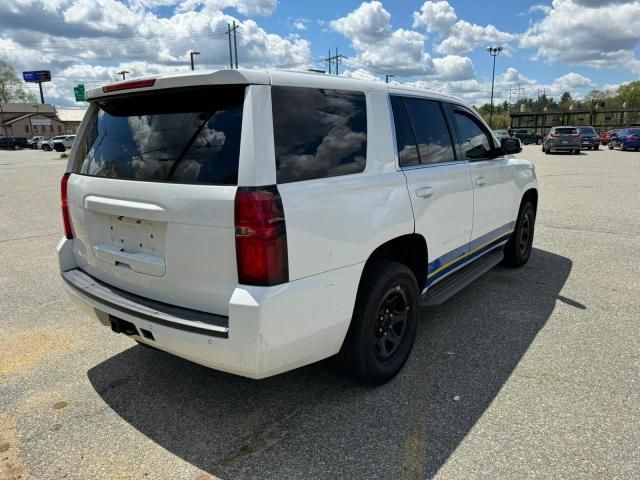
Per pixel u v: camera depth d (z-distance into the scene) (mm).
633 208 9422
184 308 2551
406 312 3283
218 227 2299
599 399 2955
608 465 2387
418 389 3107
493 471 2361
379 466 2416
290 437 2652
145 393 3119
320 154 2594
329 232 2541
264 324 2262
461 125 4137
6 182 16406
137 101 2766
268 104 2369
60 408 2967
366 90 3029
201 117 2453
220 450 2561
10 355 3658
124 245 2814
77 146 3256
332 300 2590
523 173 5285
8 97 92062
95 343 3852
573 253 6262
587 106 63906
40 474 2404
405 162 3277
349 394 3061
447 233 3732
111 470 2428
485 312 4348
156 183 2518
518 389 3086
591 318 4184
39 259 6352
